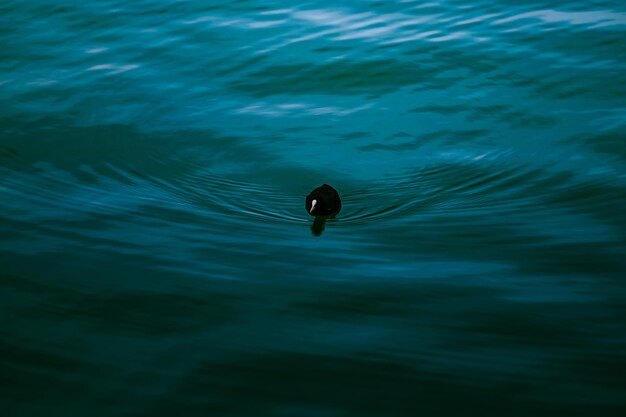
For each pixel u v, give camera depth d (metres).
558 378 8.70
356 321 9.98
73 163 15.68
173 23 22.08
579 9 22.02
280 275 11.28
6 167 15.34
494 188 14.70
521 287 10.89
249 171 15.73
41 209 13.52
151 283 10.91
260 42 20.94
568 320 9.95
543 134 16.50
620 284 10.91
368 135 16.98
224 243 12.41
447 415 8.10
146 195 14.46
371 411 8.15
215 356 9.13
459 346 9.35
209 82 19.22
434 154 16.20
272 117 17.72
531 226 13.00
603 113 17.08
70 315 10.01
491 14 22.08
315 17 22.30
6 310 10.05
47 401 8.25
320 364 8.97
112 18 22.45
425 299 10.55
